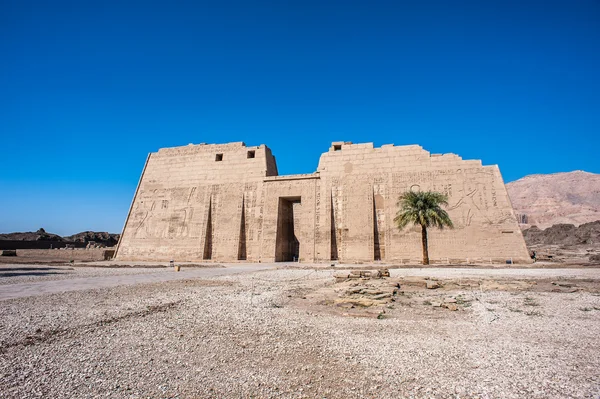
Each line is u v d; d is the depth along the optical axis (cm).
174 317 909
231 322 870
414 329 822
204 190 4572
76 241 7738
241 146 4631
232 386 486
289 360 599
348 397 454
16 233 7794
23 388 461
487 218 3462
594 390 469
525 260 3231
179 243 4438
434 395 457
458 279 1834
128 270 2612
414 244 3588
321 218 3959
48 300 1104
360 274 1891
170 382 495
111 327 788
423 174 3769
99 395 446
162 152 5003
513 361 586
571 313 1009
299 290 1537
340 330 809
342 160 4100
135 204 4841
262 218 4216
